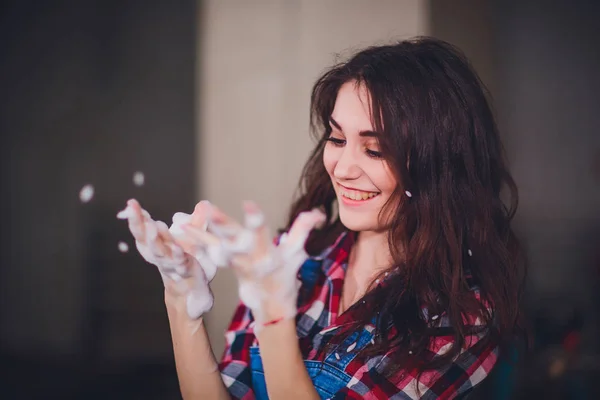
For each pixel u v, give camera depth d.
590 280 3.10
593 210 3.31
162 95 3.53
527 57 3.33
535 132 3.35
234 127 3.46
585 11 3.32
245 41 3.44
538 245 3.27
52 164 3.53
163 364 3.21
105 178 3.53
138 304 3.41
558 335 2.62
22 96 3.54
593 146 3.33
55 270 3.46
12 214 3.50
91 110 3.55
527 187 3.34
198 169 3.49
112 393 2.91
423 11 3.23
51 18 3.54
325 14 3.33
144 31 3.55
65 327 3.40
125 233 3.49
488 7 3.30
